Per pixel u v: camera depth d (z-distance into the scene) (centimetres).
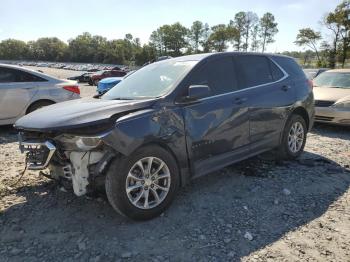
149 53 10744
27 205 399
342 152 621
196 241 323
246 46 9350
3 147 663
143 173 354
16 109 788
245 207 390
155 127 355
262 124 484
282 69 544
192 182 466
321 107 813
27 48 14250
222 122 422
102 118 333
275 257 297
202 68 425
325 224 352
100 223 356
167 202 371
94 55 13125
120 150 330
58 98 838
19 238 331
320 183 463
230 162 444
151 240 325
